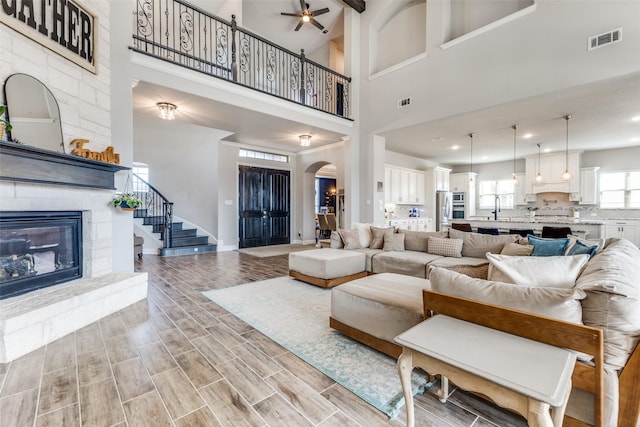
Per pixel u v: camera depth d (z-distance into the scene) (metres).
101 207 3.22
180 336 2.41
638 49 3.13
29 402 1.57
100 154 3.04
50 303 2.30
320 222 9.49
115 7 3.38
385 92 5.76
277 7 6.59
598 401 1.16
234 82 4.36
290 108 5.15
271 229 8.28
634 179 6.98
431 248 4.22
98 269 3.18
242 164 7.59
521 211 8.81
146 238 6.62
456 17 5.05
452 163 9.86
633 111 4.48
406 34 5.86
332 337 2.41
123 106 3.43
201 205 7.36
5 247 2.43
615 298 1.21
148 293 3.60
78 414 1.49
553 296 1.26
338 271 3.88
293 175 8.74
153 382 1.77
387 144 7.05
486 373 1.02
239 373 1.88
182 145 7.41
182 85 3.86
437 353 1.16
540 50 3.77
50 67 2.71
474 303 1.41
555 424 1.07
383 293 2.24
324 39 7.87
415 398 1.67
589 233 4.56
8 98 2.37
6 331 1.96
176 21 6.14
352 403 1.61
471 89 4.46
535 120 4.98
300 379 1.83
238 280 4.28
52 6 2.68
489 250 3.78
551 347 1.20
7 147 2.20
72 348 2.17
